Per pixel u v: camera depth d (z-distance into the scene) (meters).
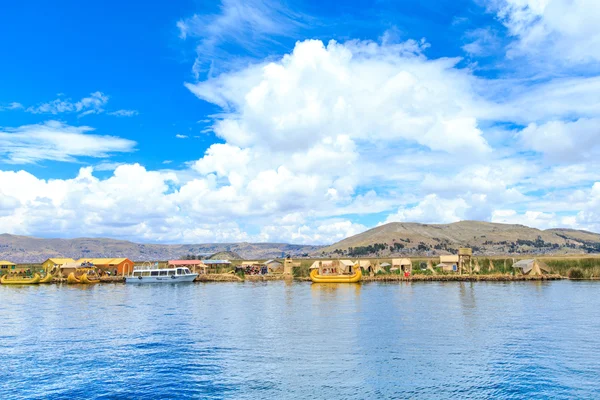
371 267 150.25
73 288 127.62
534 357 39.47
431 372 35.69
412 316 61.94
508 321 56.88
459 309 68.44
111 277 150.38
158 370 37.25
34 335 52.03
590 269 136.38
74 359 40.91
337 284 129.00
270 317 63.66
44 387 33.34
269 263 170.00
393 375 35.03
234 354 42.06
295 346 44.84
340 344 45.38
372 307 72.62
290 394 31.31
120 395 31.61
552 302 75.88
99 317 65.81
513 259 152.00
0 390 32.78
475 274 136.12
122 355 42.19
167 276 145.00
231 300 88.75
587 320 57.09
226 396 31.19
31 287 132.50
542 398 30.08
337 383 33.44
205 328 55.59
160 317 65.31
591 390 31.36
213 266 187.38
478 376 34.56
